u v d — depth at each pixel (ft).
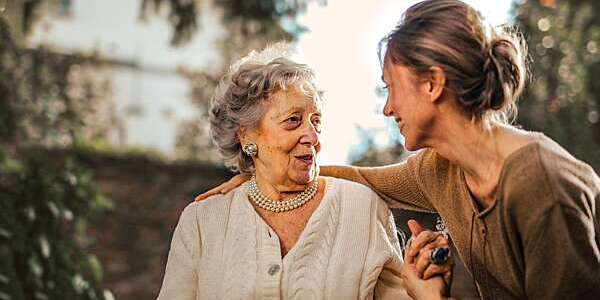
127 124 41.63
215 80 29.35
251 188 8.92
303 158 8.61
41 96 24.86
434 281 7.98
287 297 8.38
